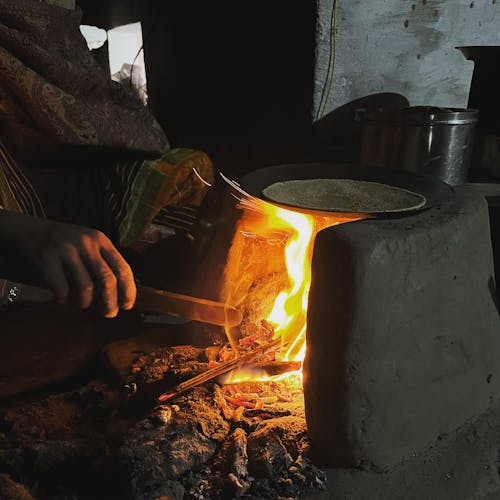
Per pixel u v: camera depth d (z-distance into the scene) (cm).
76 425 148
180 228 237
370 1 222
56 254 100
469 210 138
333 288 118
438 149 196
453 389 141
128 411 149
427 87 248
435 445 142
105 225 230
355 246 114
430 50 242
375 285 117
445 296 133
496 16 248
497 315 151
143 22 368
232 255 178
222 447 133
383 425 128
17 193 197
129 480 122
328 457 132
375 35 229
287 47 237
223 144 308
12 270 103
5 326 192
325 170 171
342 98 234
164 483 124
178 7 321
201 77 315
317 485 127
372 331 119
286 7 232
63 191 225
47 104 185
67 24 190
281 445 131
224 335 177
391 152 200
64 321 196
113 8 454
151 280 246
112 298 105
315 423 130
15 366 173
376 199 146
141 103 217
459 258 134
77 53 193
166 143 221
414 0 230
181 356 168
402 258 120
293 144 248
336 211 131
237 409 144
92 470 133
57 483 134
